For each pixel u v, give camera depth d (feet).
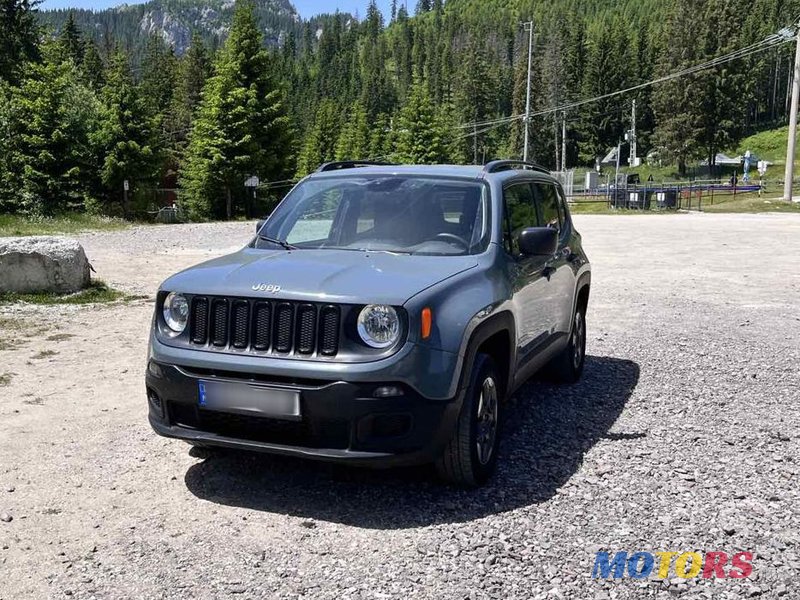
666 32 386.11
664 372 24.98
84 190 152.35
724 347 28.63
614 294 41.78
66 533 13.07
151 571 11.78
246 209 191.21
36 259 37.24
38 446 17.30
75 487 15.03
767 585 11.47
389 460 13.16
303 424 13.29
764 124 448.65
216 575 11.66
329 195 18.48
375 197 17.93
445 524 13.46
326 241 17.46
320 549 12.51
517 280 16.85
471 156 431.43
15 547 12.55
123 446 17.37
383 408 12.97
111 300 37.88
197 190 189.57
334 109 423.64
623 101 440.45
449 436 13.73
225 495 14.70
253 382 13.42
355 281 13.85
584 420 19.71
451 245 16.55
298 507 14.17
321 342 13.26
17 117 144.77
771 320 34.06
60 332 30.32
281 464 16.29
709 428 19.08
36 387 22.26
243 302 13.79
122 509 14.05
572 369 23.20
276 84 191.72
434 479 15.55
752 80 401.49
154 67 409.49
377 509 14.08
